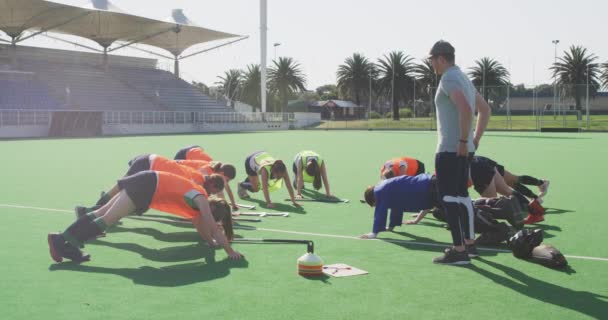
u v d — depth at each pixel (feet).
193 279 14.25
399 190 18.88
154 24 150.41
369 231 20.57
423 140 95.61
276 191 31.37
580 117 138.00
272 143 86.63
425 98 220.02
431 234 19.95
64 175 40.11
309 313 11.78
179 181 16.57
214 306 12.20
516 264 15.80
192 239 19.03
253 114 170.09
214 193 18.94
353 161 52.85
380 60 219.41
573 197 29.37
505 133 125.08
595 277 14.53
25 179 37.55
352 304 12.36
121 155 60.23
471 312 11.89
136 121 140.26
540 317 11.61
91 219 16.02
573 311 11.97
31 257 16.49
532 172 42.42
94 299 12.66
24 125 115.24
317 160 28.12
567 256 16.84
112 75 162.20
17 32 138.31
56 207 26.07
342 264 15.60
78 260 15.83
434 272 14.98
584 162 50.93
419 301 12.58
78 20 143.54
